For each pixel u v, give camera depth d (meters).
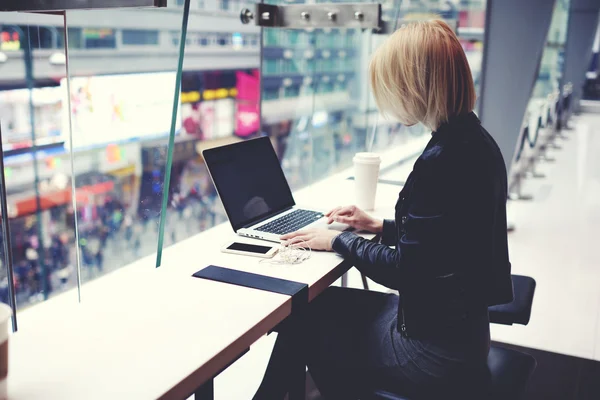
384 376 1.35
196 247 1.59
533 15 3.85
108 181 1.98
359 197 2.02
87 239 1.95
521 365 1.40
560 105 8.59
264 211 1.82
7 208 2.01
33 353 1.00
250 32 3.71
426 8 3.61
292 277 1.37
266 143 1.97
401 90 1.30
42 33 3.06
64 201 5.14
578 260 3.83
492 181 1.24
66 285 3.01
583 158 7.57
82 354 1.00
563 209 5.14
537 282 3.42
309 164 3.86
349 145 3.72
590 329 2.82
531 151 5.73
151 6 1.41
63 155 5.41
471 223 1.22
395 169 3.03
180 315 1.16
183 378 0.93
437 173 1.23
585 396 2.23
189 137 15.58
